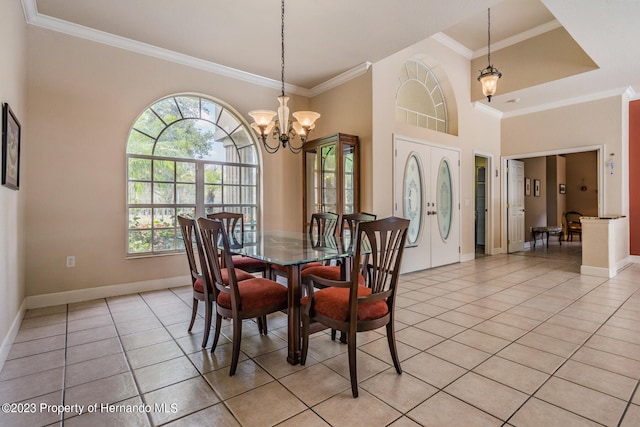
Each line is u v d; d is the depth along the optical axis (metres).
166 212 3.90
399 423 1.47
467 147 5.59
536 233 7.76
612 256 4.40
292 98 4.88
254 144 4.61
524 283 4.02
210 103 4.24
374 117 4.13
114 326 2.66
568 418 1.50
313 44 3.60
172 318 2.86
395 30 3.29
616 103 5.06
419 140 4.73
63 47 3.19
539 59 4.82
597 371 1.91
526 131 6.05
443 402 1.63
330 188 4.30
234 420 1.51
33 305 3.08
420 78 5.01
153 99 3.72
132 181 3.66
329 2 2.83
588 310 3.00
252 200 4.59
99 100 3.39
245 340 2.42
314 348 2.28
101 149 3.41
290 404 1.63
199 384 1.81
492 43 5.23
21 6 2.73
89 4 2.87
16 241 2.60
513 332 2.50
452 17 3.07
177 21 3.15
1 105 2.07
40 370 1.97
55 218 3.18
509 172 6.51
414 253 4.67
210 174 4.24
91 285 3.39
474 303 3.22
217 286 2.12
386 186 4.27
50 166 3.14
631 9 2.99
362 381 1.83
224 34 3.39
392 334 1.91
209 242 2.15
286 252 2.24
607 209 5.18
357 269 1.70
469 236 5.68
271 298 2.06
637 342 2.30
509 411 1.55
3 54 2.13
